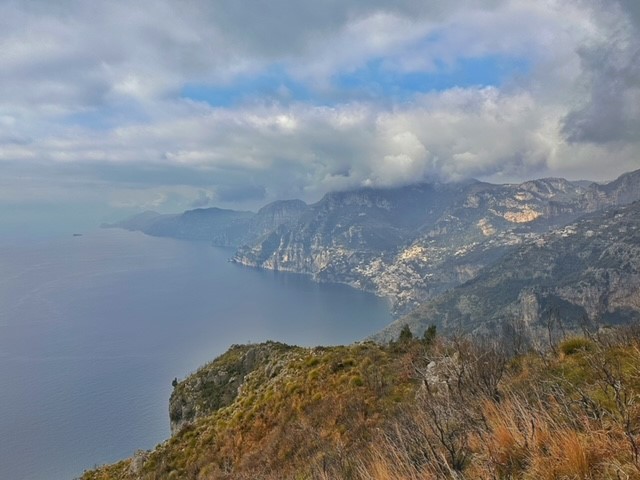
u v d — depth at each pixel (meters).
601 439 4.26
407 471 5.87
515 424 5.38
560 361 8.87
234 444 19.27
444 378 10.74
